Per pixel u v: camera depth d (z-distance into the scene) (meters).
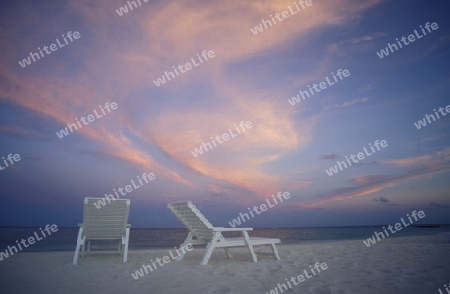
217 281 4.20
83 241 5.84
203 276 4.53
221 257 7.07
